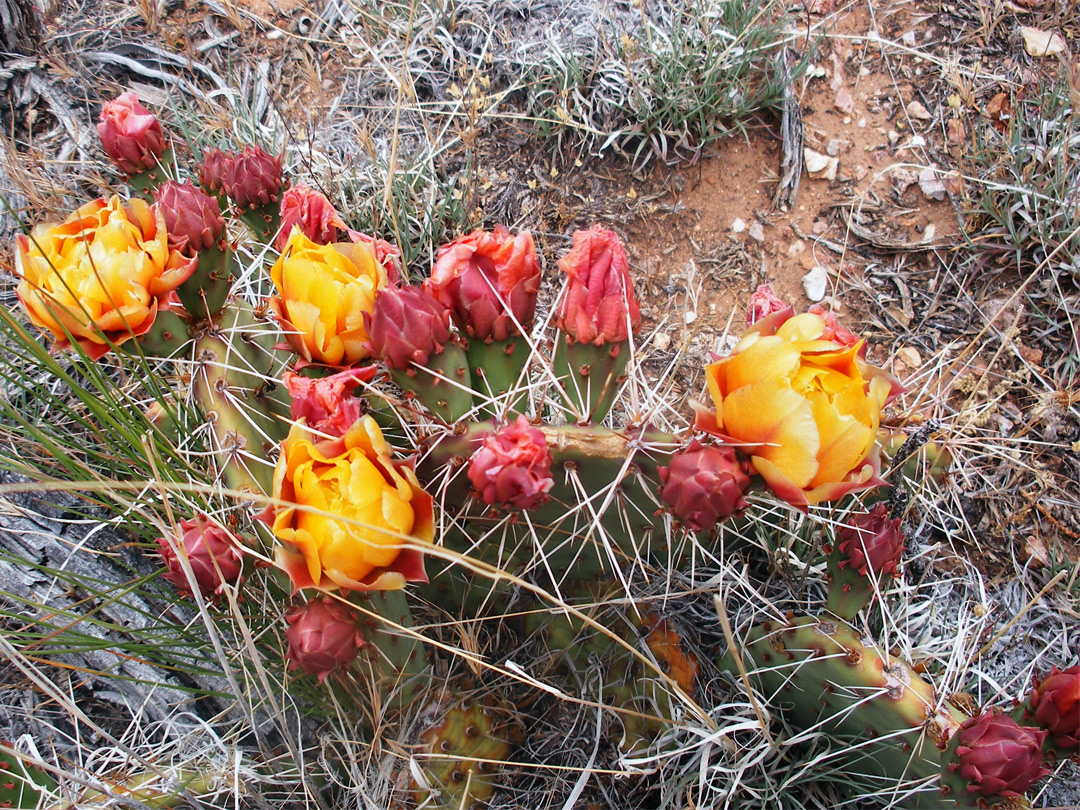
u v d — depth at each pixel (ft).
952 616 1.48
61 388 1.53
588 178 1.84
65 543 1.35
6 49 1.84
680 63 1.78
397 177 1.76
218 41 1.97
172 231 1.15
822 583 1.44
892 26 1.93
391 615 1.09
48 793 1.09
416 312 1.04
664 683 1.28
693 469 0.99
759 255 1.80
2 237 1.62
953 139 1.83
